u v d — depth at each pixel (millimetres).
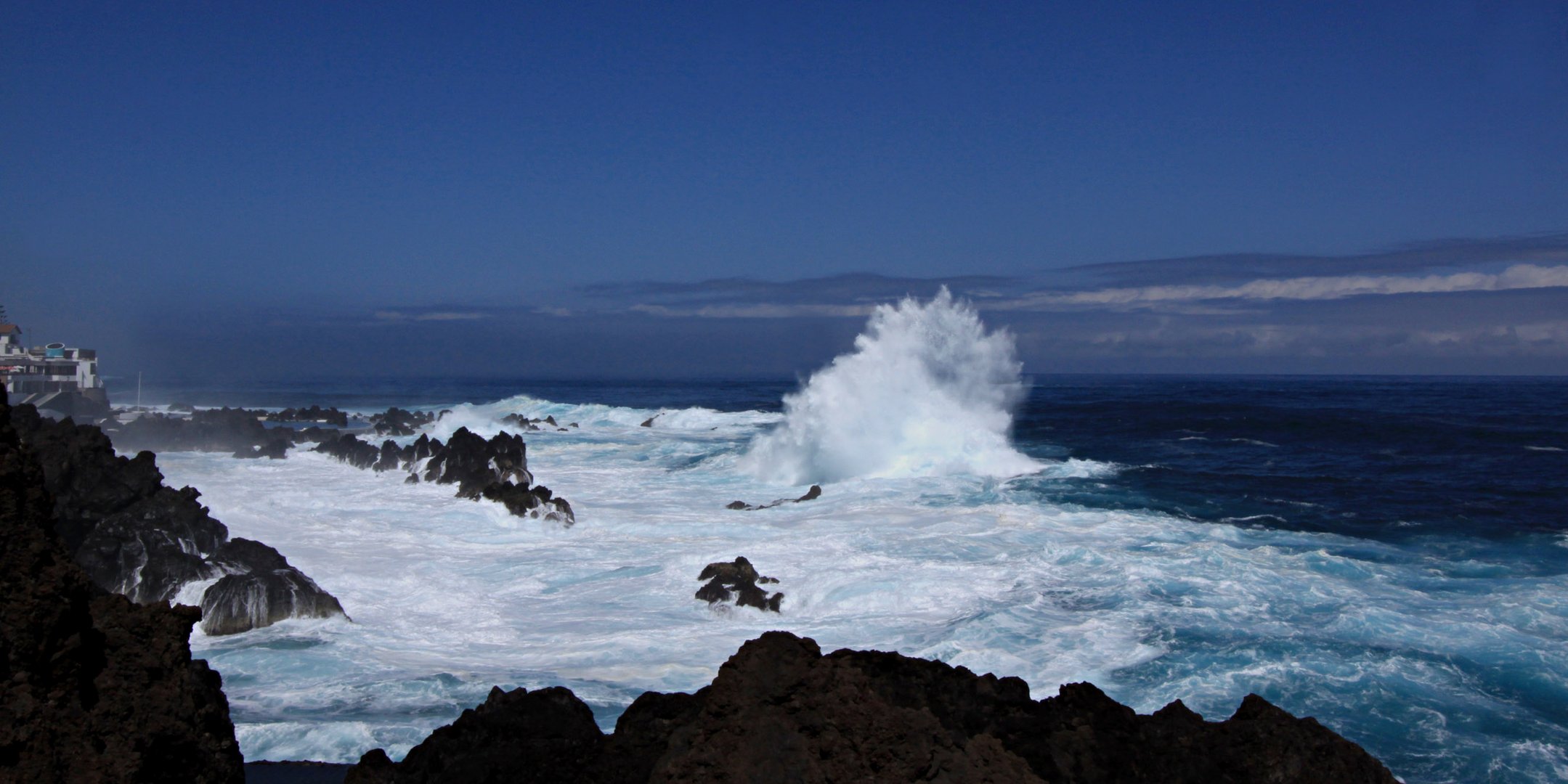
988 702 8805
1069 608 17625
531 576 20500
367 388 141875
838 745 6160
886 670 8992
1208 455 41781
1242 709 8867
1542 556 21719
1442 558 21531
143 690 6176
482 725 8203
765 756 6035
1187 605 17688
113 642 6309
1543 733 12266
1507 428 50812
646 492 32688
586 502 30453
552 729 8234
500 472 30875
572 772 7293
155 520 18641
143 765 5875
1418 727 12523
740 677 6590
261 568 18141
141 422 46406
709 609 17969
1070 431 53406
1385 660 14602
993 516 26000
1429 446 44469
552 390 145000
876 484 32219
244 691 13797
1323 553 21391
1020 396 72125
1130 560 20703
